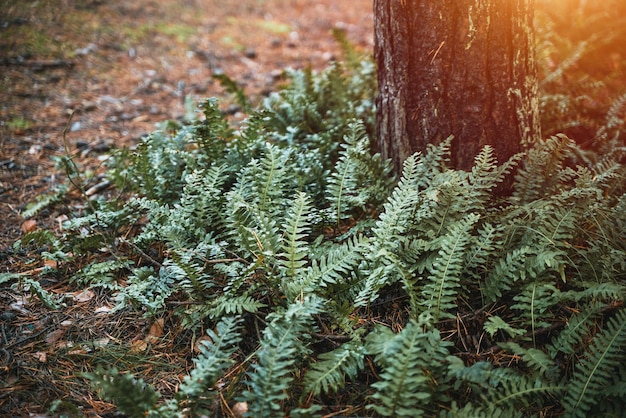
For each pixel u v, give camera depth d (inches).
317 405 101.7
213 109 155.3
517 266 120.6
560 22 203.2
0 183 178.9
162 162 156.5
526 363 114.9
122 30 290.4
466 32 132.8
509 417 99.7
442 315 115.4
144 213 152.3
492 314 123.1
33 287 126.3
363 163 142.3
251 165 140.3
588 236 131.0
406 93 142.0
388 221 122.7
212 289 128.6
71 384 113.8
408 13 136.3
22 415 106.3
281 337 105.8
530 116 142.4
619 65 187.9
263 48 289.9
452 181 124.7
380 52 145.3
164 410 99.7
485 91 136.4
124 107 229.8
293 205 134.2
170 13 318.3
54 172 186.7
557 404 109.0
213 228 140.3
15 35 266.4
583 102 177.9
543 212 124.5
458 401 108.7
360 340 111.6
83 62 258.7
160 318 127.0
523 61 137.9
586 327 112.6
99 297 135.4
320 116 180.7
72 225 142.5
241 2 346.0
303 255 119.0
